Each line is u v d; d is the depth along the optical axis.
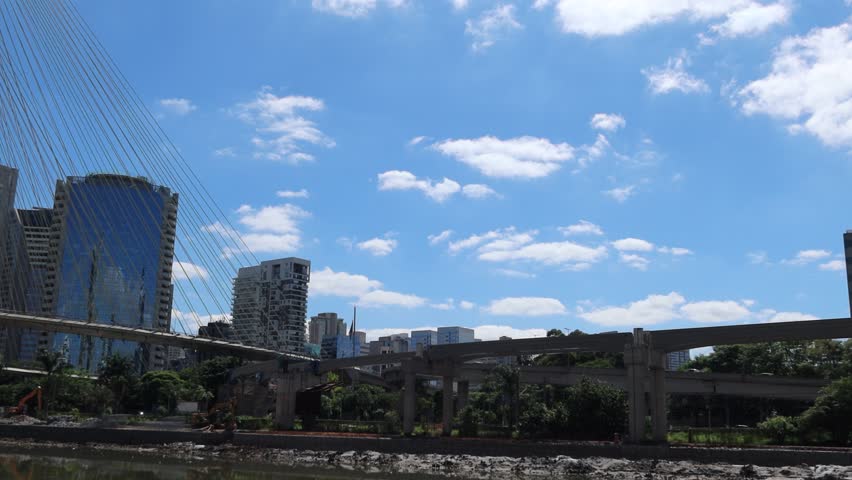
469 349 91.06
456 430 92.06
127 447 94.69
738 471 61.88
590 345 80.88
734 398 132.50
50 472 68.50
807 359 147.25
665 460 66.50
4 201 181.25
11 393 149.25
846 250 176.88
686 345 74.81
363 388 155.88
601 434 81.31
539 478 64.31
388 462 76.81
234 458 83.62
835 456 61.38
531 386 115.06
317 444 85.62
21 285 182.00
